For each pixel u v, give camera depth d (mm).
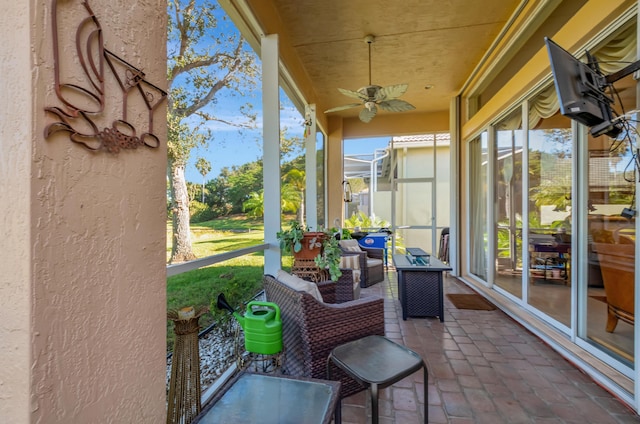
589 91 1690
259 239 3469
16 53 524
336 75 4883
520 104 3549
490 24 3545
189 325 1469
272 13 3162
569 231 2666
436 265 3432
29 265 522
